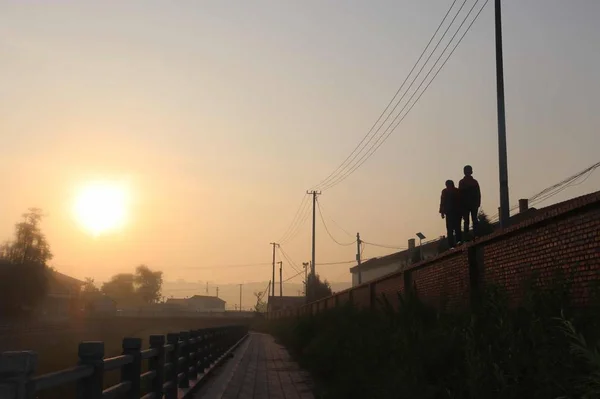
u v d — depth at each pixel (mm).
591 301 5996
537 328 5871
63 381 4871
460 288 11227
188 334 13992
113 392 6660
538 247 7922
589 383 4715
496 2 16297
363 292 22812
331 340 17000
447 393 7355
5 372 3961
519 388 5727
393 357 9406
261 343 42031
